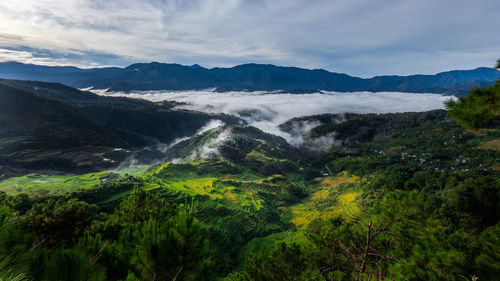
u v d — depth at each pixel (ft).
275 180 499.92
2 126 619.26
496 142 568.41
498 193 193.77
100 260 13.03
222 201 332.19
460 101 18.11
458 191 205.46
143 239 13.29
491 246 20.86
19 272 8.23
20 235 9.95
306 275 28.12
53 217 38.42
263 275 38.32
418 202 23.71
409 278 21.09
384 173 396.78
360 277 25.17
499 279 18.99
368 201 301.84
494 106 16.37
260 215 312.09
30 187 358.84
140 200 34.19
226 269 187.83
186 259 12.69
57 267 9.12
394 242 26.96
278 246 40.11
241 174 506.07
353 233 28.37
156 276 12.70
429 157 587.68
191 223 13.19
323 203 359.46
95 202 247.50
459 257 19.66
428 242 22.40
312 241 30.76
